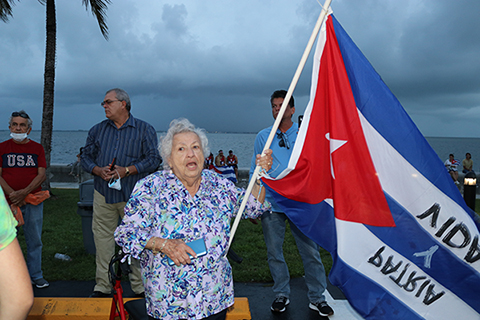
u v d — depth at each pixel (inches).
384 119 91.0
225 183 85.7
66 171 660.1
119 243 75.7
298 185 99.3
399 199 90.0
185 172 77.0
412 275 90.0
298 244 140.5
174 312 74.0
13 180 154.0
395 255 90.1
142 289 148.7
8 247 39.9
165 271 74.9
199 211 77.7
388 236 90.3
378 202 90.5
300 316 139.3
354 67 93.3
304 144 98.3
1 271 39.3
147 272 77.0
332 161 93.1
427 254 89.6
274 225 141.5
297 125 143.6
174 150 78.2
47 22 431.5
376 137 91.0
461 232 88.9
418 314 89.5
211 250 76.5
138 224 76.0
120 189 143.7
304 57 90.7
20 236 258.8
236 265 193.9
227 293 79.3
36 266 164.6
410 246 90.0
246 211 91.1
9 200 152.5
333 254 96.6
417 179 89.5
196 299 74.0
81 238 251.9
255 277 177.6
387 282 90.2
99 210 149.8
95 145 153.0
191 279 74.0
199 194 79.7
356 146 91.8
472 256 89.0
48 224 296.5
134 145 150.6
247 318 117.0
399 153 90.1
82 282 172.9
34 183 155.9
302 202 99.8
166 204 76.8
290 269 186.1
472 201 190.1
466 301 89.4
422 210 89.4
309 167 98.2
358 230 91.0
